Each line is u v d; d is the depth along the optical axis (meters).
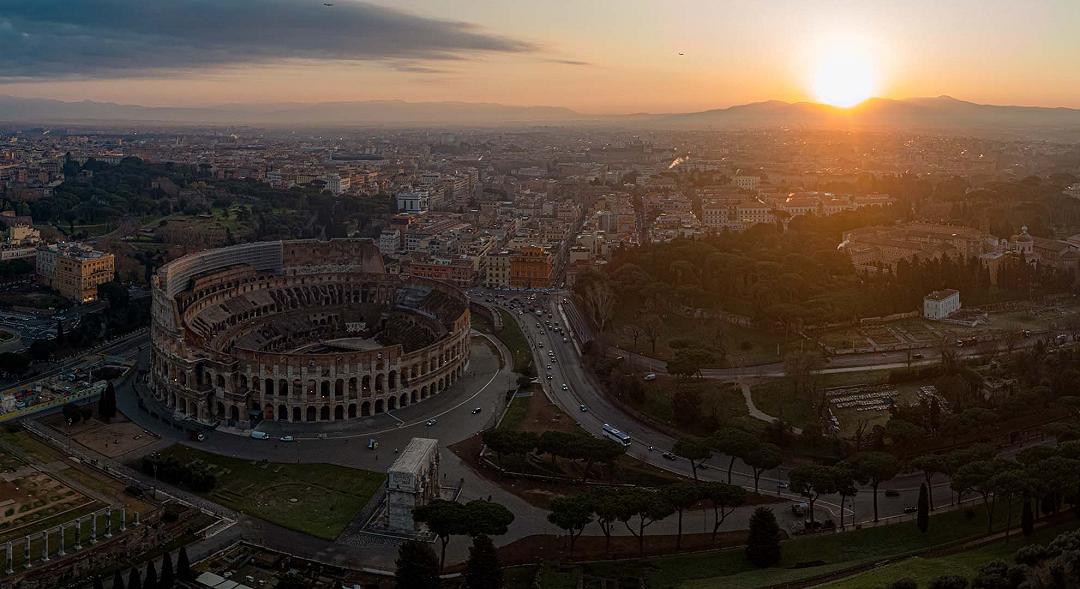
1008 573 176.88
